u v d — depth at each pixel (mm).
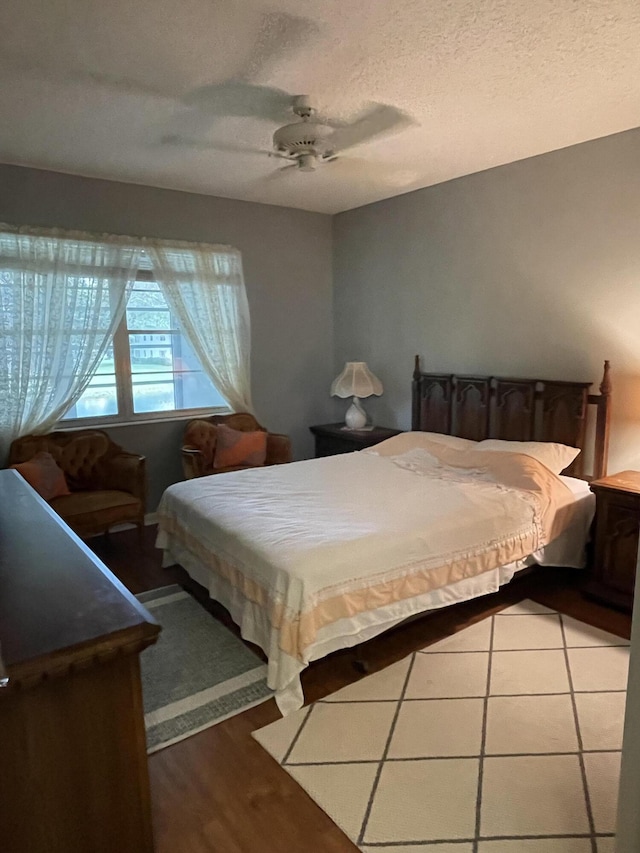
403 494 3023
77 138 3117
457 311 4152
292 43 2109
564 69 2340
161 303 4430
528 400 3633
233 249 4562
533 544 2900
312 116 2801
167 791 1812
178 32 2025
